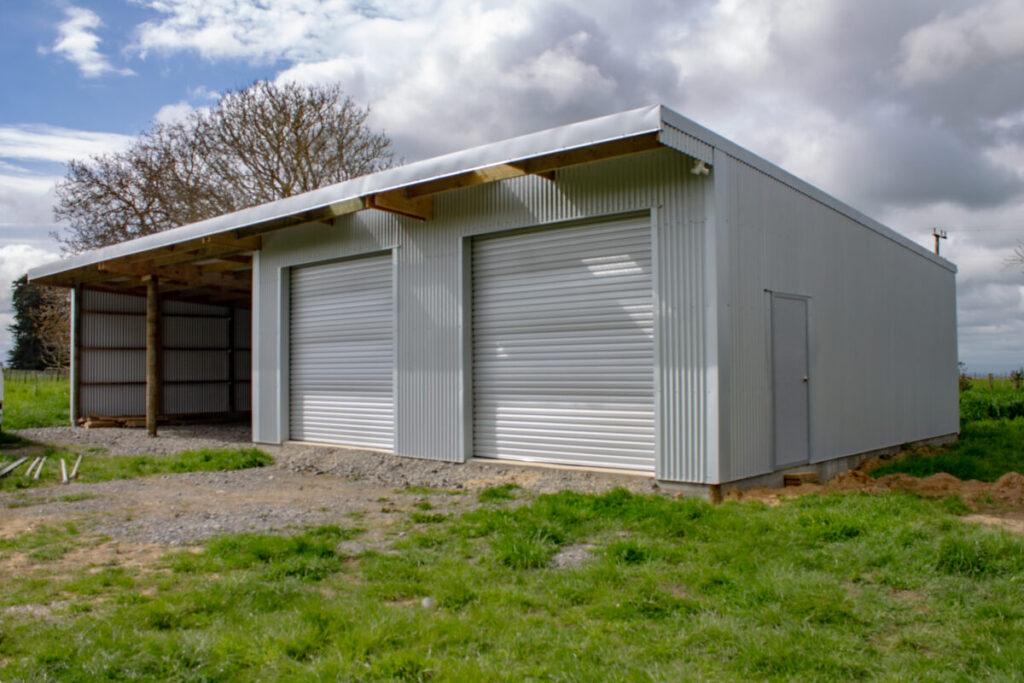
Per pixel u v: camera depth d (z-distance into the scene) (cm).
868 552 500
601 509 661
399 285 1079
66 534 639
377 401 1135
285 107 2748
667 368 782
